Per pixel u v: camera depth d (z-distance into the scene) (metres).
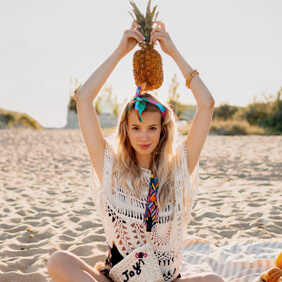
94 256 3.38
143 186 2.19
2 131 23.03
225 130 25.34
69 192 6.46
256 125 27.92
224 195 5.97
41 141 16.25
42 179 7.84
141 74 2.15
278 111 27.89
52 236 4.04
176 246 2.20
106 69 2.25
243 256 3.29
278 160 10.30
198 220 4.73
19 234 4.09
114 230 2.17
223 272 3.13
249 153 12.09
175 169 2.26
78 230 4.27
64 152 12.51
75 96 2.22
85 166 9.68
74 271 2.01
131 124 2.16
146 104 2.14
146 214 2.13
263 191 6.24
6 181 7.55
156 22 2.25
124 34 2.22
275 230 4.16
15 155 11.52
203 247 3.64
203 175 8.21
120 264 2.10
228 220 4.59
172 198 2.20
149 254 2.08
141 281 2.07
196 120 2.25
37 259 3.35
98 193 2.29
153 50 2.17
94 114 2.23
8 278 2.94
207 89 2.24
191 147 2.28
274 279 2.69
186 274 3.03
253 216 4.70
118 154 2.24
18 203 5.57
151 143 2.16
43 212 5.00
